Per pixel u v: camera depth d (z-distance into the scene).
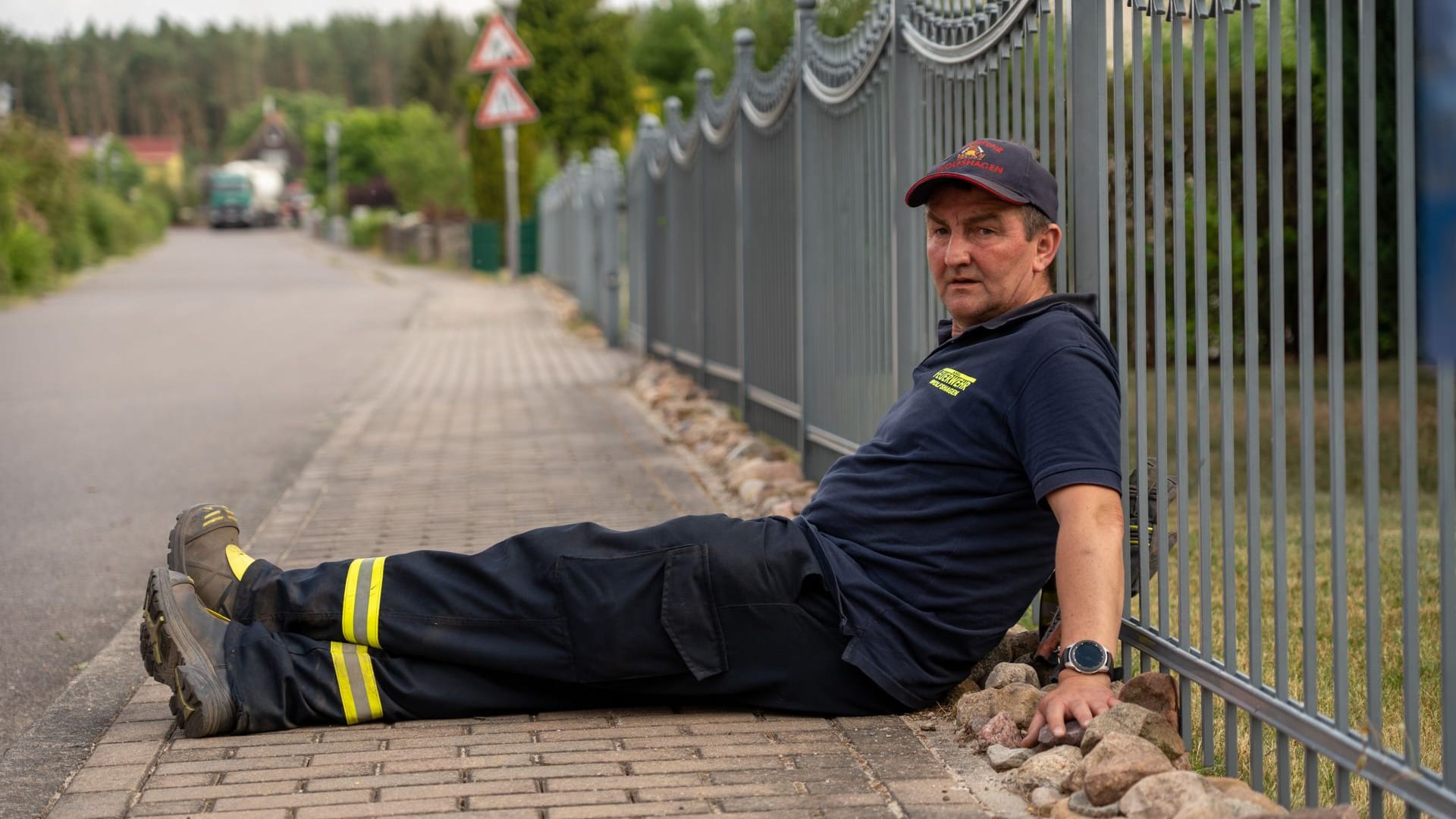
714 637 3.29
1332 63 2.52
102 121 143.50
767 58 14.47
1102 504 3.05
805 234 6.87
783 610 3.29
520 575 3.33
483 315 21.97
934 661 3.33
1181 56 3.12
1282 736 2.84
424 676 3.39
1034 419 3.13
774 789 2.93
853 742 3.22
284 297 27.75
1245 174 2.87
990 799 2.85
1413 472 2.39
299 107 140.88
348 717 3.38
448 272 37.81
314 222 71.31
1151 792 2.60
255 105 145.00
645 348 13.24
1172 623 4.73
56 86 141.50
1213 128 7.30
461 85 62.25
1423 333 2.34
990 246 3.32
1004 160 3.30
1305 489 2.72
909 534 3.32
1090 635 3.03
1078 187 3.58
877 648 3.29
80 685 3.96
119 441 9.30
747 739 3.25
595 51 50.59
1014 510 3.26
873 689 3.33
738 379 9.06
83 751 3.36
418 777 3.03
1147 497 3.42
